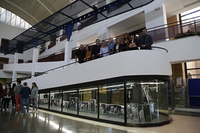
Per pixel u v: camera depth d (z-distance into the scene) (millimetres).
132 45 5664
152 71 5254
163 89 5594
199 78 9906
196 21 7156
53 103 8945
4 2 26672
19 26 32562
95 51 7492
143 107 5242
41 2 22953
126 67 5371
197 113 8148
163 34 8320
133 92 5293
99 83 6359
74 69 7867
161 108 5410
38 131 4316
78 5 10180
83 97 7008
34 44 17750
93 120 6207
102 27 14875
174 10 10820
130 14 12141
